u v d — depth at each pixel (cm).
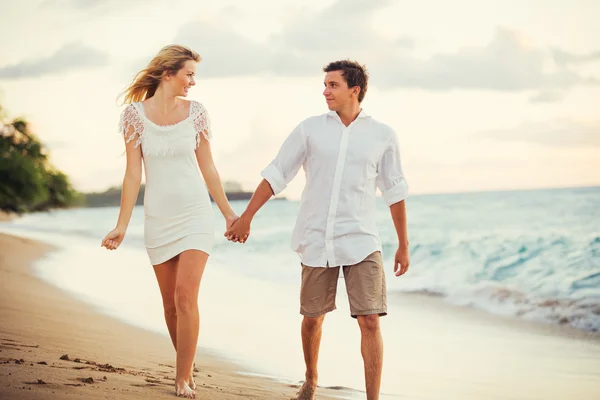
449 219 2388
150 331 736
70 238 2153
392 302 1045
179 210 449
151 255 458
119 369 501
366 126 449
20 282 1044
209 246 452
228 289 1109
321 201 448
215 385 512
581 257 1525
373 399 437
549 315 931
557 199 2661
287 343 717
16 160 3878
